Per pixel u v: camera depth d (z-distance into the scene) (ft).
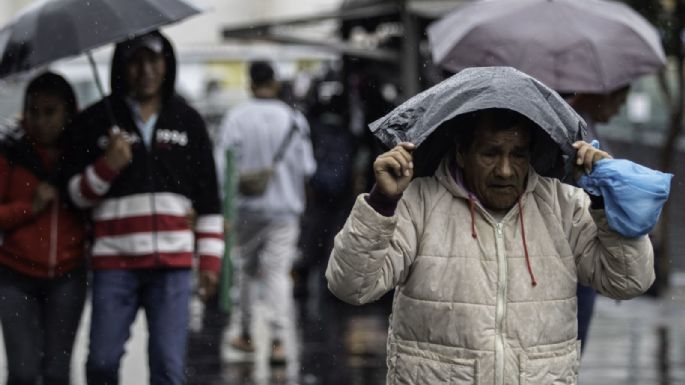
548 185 19.17
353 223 18.15
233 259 48.75
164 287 29.09
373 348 48.08
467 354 18.42
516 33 28.86
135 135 29.17
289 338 50.83
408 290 18.86
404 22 59.00
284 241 46.96
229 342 49.08
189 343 49.47
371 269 18.28
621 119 105.70
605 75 28.55
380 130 18.92
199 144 29.89
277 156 46.98
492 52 28.78
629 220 18.22
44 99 29.58
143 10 28.99
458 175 19.10
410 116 18.72
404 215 18.85
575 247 19.26
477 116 18.51
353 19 69.87
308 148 47.78
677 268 77.56
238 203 46.93
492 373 18.34
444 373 18.51
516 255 18.62
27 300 29.66
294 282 68.18
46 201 29.32
